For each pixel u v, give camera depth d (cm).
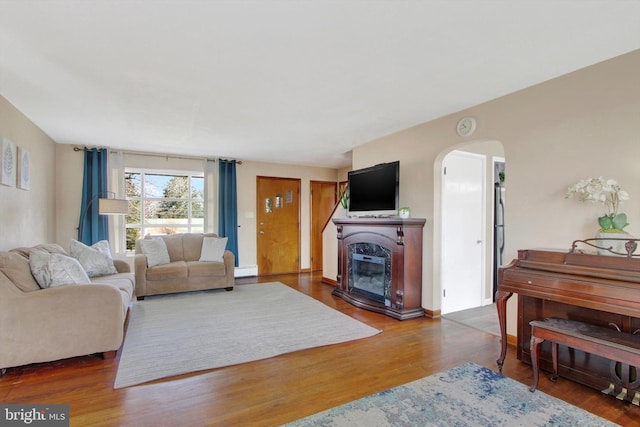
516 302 292
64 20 182
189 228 599
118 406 197
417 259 384
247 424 180
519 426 179
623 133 225
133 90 284
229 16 178
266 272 666
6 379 229
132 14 176
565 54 224
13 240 325
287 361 260
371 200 430
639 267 183
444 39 203
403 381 228
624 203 224
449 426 179
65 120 373
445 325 350
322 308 411
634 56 221
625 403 201
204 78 259
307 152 562
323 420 184
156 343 294
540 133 273
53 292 246
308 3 167
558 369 235
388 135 443
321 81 266
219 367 249
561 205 258
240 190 639
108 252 409
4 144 302
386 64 237
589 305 193
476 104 322
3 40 202
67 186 498
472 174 421
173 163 577
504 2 167
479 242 428
